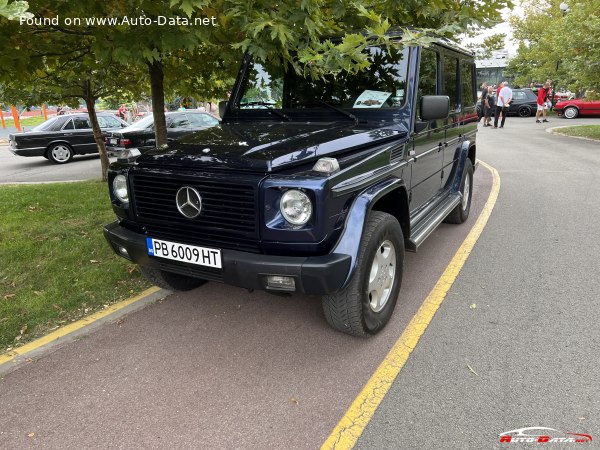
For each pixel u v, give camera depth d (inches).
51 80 271.1
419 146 153.0
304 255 104.8
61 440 93.6
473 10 173.0
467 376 110.9
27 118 1459.2
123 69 281.3
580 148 513.0
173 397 106.0
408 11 173.2
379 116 144.9
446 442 90.5
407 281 166.7
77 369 117.3
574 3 563.8
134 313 145.9
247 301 153.3
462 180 217.2
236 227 107.3
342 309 117.3
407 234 143.3
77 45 188.4
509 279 166.2
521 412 98.1
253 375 113.5
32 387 110.5
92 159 588.7
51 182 395.5
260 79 165.2
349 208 110.3
